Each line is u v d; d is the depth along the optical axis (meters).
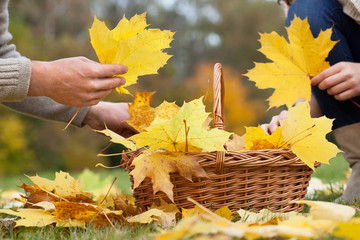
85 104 1.30
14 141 7.66
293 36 1.45
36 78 1.27
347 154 1.60
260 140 1.34
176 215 1.27
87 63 1.28
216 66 1.34
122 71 1.29
